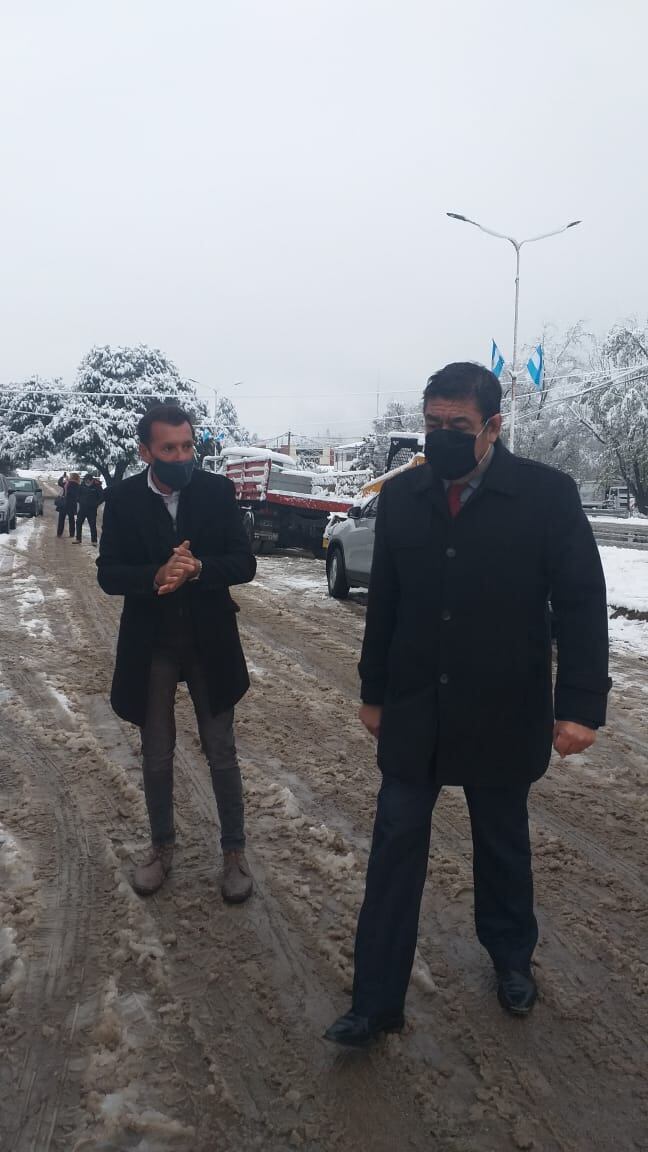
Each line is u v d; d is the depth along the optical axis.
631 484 39.12
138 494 3.33
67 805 4.42
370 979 2.57
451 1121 2.30
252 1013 2.75
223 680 3.38
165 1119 2.26
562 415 42.25
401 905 2.59
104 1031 2.61
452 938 3.23
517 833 2.76
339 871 3.73
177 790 4.68
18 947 3.09
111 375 57.94
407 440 15.69
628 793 4.84
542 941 3.23
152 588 3.18
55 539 22.59
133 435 55.97
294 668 7.85
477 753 2.54
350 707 6.54
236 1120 2.29
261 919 3.32
